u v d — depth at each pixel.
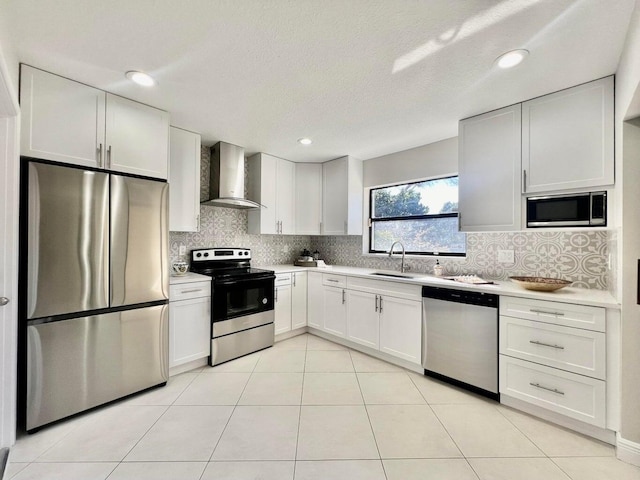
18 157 1.66
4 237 1.62
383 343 2.87
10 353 1.64
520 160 2.16
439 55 1.63
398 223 3.62
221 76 1.86
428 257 3.18
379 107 2.29
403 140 3.05
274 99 2.17
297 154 3.59
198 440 1.72
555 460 1.58
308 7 1.29
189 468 1.50
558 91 2.00
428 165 3.17
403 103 2.22
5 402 1.63
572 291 2.05
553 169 2.01
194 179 2.85
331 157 3.72
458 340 2.34
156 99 2.17
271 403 2.12
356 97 2.13
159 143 2.33
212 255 3.35
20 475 1.44
